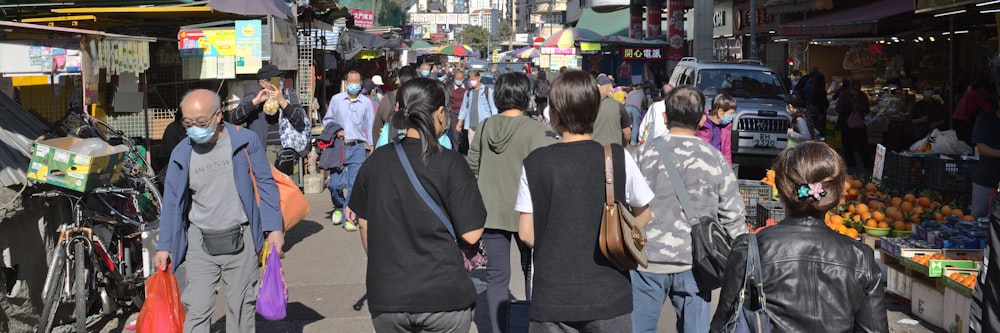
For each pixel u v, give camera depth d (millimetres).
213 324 6391
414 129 4012
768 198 9117
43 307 5867
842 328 3031
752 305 3107
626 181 3811
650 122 9734
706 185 4379
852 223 8508
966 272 6148
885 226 8195
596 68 40531
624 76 35156
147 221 6797
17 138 5938
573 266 3713
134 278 6336
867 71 22812
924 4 11727
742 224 4426
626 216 3648
